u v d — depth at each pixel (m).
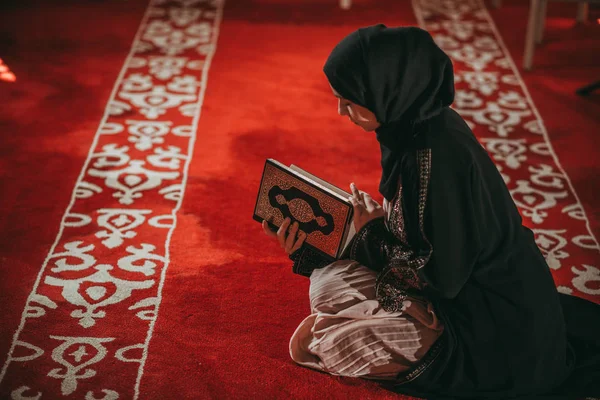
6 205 3.59
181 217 3.57
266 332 2.81
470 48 5.90
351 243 2.50
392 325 2.39
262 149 4.28
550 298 2.31
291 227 2.49
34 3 6.48
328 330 2.48
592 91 5.16
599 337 2.60
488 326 2.30
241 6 6.65
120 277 3.10
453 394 2.42
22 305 2.90
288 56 5.63
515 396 2.38
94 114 4.61
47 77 5.09
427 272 2.20
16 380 2.51
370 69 2.01
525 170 4.14
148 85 5.06
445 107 2.17
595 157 4.30
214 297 3.00
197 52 5.64
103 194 3.75
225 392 2.50
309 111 4.79
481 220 2.14
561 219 3.68
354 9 6.69
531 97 5.07
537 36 5.98
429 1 6.95
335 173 4.06
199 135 4.42
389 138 2.18
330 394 2.50
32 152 4.12
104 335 2.76
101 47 5.64
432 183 2.07
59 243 3.32
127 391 2.49
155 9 6.50
